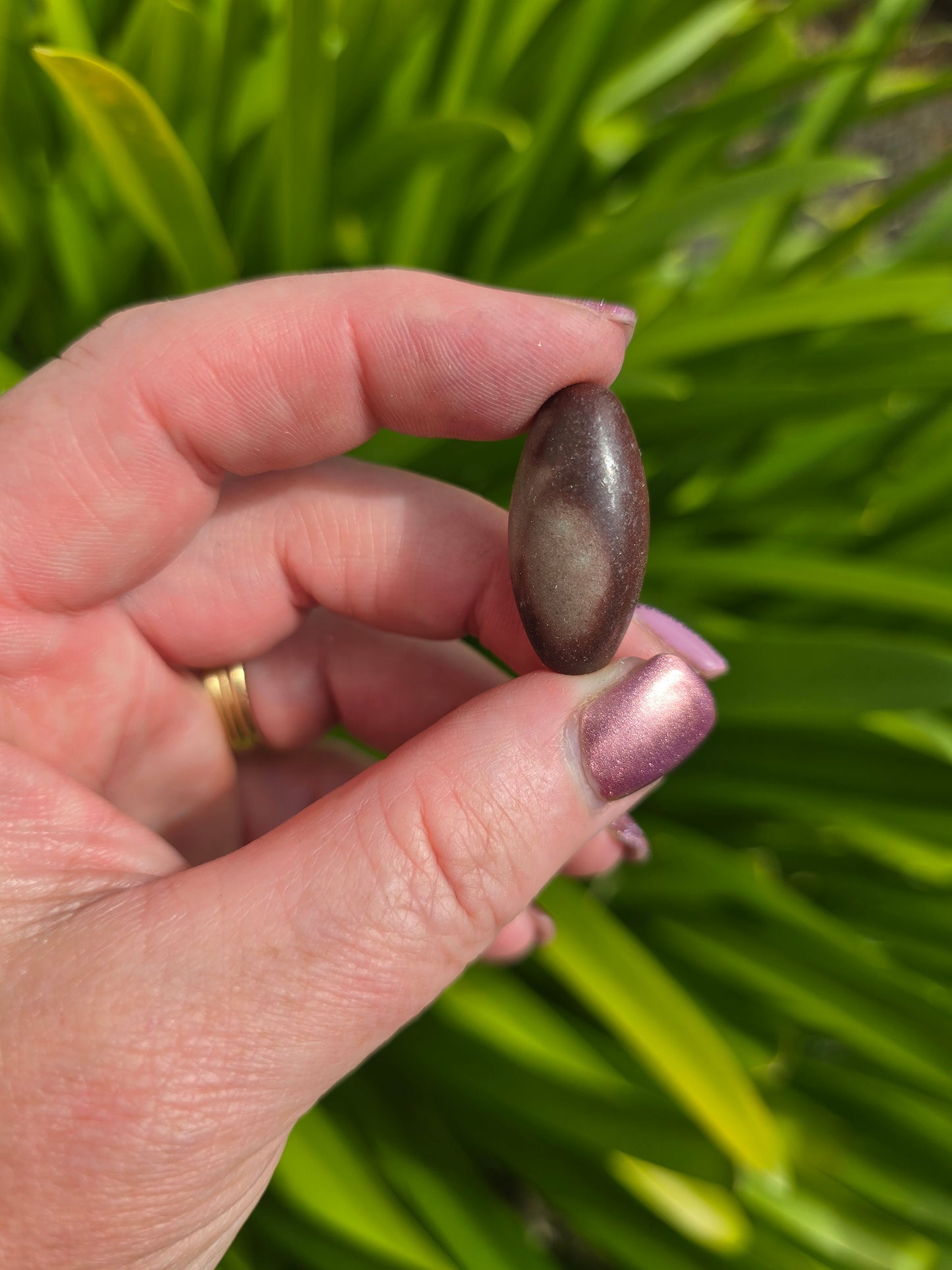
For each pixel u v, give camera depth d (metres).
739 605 0.20
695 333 0.17
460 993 0.17
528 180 0.19
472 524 0.14
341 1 0.17
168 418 0.12
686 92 0.33
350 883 0.10
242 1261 0.15
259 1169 0.11
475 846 0.10
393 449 0.18
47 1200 0.10
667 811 0.20
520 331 0.11
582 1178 0.17
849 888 0.20
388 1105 0.18
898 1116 0.19
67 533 0.12
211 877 0.10
